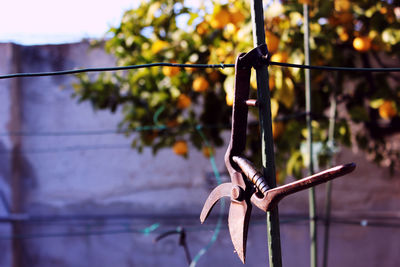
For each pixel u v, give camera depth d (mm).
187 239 5168
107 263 5453
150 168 5344
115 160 5422
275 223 1012
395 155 3467
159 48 3107
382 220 4715
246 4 2723
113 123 5375
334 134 3014
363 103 3061
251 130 3092
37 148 5531
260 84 1015
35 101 5473
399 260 4703
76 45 5246
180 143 3445
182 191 5262
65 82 5391
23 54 5395
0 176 5496
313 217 2285
